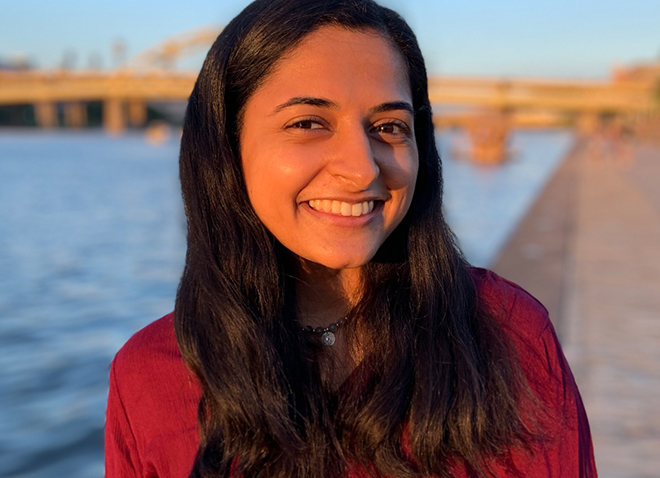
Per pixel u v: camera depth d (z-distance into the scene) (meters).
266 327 1.19
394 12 1.19
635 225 11.36
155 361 1.24
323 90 1.08
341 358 1.23
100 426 5.30
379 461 1.12
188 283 1.26
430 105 1.29
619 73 135.75
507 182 33.88
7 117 139.75
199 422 1.18
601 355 4.49
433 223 1.27
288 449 1.11
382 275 1.26
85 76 86.69
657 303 5.87
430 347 1.17
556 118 157.12
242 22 1.17
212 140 1.20
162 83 84.31
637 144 66.19
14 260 14.26
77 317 9.27
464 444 1.14
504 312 1.26
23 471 4.57
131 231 18.77
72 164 51.69
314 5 1.11
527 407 1.18
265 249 1.22
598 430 3.39
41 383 6.38
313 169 1.09
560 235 9.62
